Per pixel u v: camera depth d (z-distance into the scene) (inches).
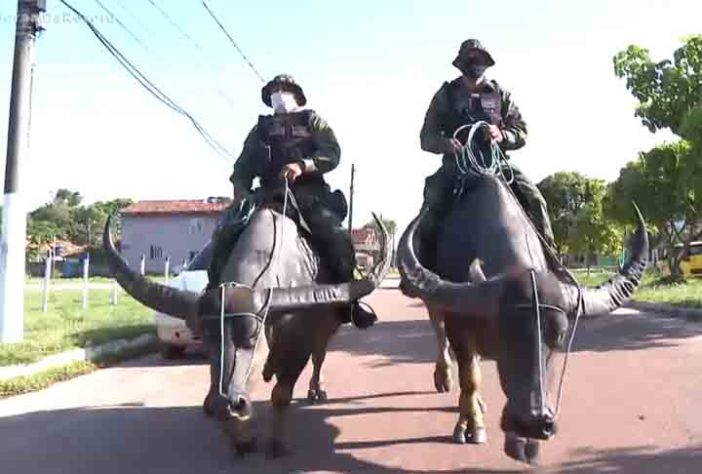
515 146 286.0
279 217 256.8
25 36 448.5
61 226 3408.0
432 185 277.4
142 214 2704.2
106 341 487.8
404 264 223.6
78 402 347.9
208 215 2679.6
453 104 286.5
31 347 433.7
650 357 429.7
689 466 232.4
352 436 277.4
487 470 234.4
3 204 448.5
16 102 446.3
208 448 268.7
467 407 264.4
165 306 223.9
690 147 730.8
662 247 1346.0
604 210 1170.0
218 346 205.6
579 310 203.2
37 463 254.1
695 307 689.0
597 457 244.1
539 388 186.2
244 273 229.8
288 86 291.0
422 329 641.0
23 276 452.8
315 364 339.3
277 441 254.2
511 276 199.9
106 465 251.1
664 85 801.6
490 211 243.8
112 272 232.7
